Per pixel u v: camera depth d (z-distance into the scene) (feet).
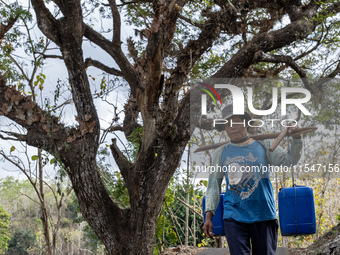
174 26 22.49
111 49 25.49
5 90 24.90
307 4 27.63
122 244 24.07
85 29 25.86
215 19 24.76
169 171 23.68
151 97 22.41
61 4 25.61
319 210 37.52
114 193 27.55
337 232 19.25
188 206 29.96
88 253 61.98
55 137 24.17
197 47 23.88
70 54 25.35
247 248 11.01
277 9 26.81
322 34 27.45
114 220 24.41
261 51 24.49
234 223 11.23
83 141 24.38
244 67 23.98
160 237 27.30
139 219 23.89
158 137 23.49
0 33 27.37
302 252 19.61
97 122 25.12
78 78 25.32
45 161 24.58
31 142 24.36
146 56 20.26
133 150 27.40
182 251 23.40
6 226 101.81
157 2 19.27
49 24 25.32
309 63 29.60
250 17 29.48
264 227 11.19
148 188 23.77
